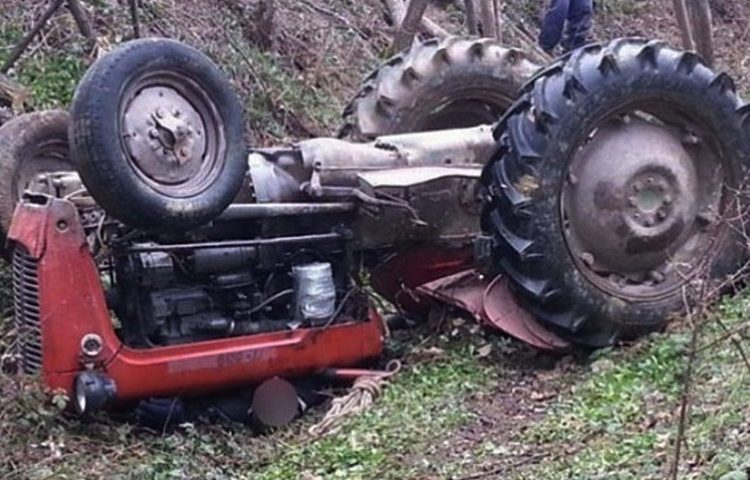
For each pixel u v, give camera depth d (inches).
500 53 307.3
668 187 256.4
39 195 234.7
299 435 238.4
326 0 527.8
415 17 451.5
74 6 407.8
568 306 249.4
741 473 168.1
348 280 255.6
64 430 227.6
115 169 220.5
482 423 225.0
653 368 229.5
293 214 247.6
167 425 237.9
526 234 246.5
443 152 271.0
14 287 237.0
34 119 268.7
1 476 213.3
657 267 257.9
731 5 710.5
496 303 259.0
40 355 229.8
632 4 698.2
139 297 239.0
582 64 249.4
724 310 247.0
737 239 260.2
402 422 228.4
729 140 260.4
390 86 301.3
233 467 224.2
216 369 238.4
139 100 227.5
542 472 192.2
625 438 198.4
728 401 199.3
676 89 254.2
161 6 450.9
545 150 245.4
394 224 257.1
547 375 246.7
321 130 453.7
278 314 249.6
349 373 250.5
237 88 442.3
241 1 481.4
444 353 262.2
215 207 231.6
